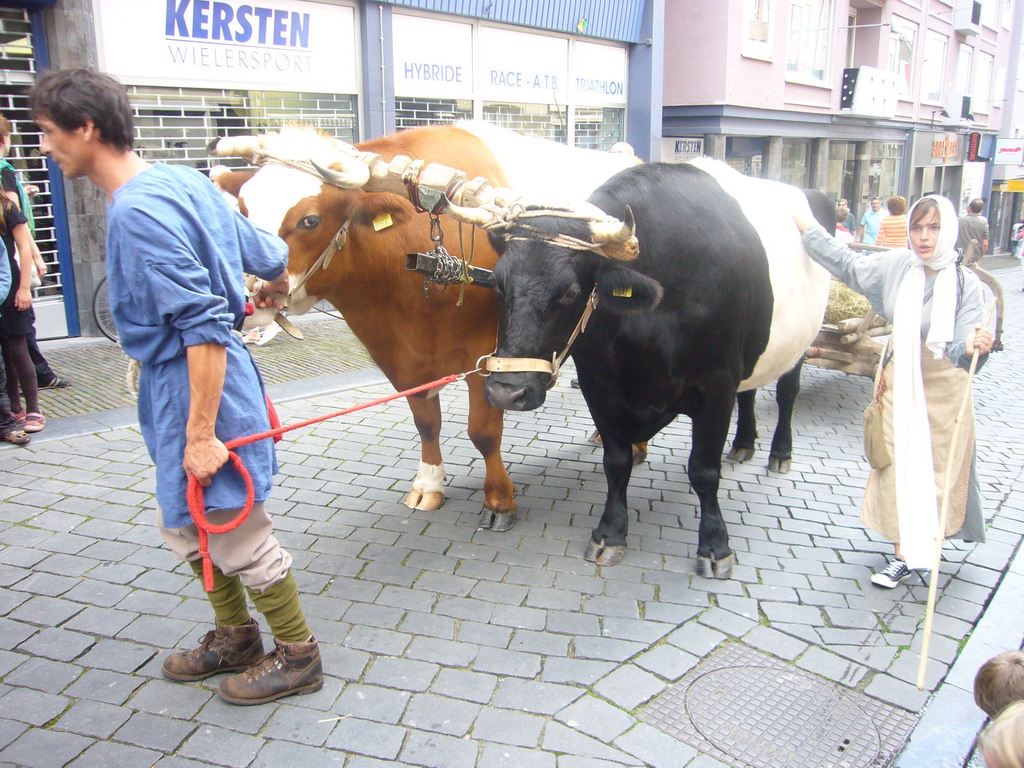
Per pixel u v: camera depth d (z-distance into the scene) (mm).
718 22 14172
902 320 3229
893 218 11008
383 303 3578
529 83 11453
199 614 3199
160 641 3016
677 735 2582
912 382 3217
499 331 2930
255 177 3207
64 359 6902
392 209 3254
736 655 3016
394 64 9438
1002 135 31547
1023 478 4930
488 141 3850
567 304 2826
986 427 6047
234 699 2658
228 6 7836
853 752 2527
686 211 3193
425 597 3373
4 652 2926
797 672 2920
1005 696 1965
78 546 3711
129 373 2543
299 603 2701
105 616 3166
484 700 2727
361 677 2838
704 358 3270
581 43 12211
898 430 3250
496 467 3975
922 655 2807
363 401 5996
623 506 3719
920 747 2531
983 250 7406
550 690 2785
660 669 2912
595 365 3258
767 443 5445
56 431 5117
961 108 26094
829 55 17859
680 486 4641
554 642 3066
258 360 7074
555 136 12234
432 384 3059
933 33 23625
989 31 27953
